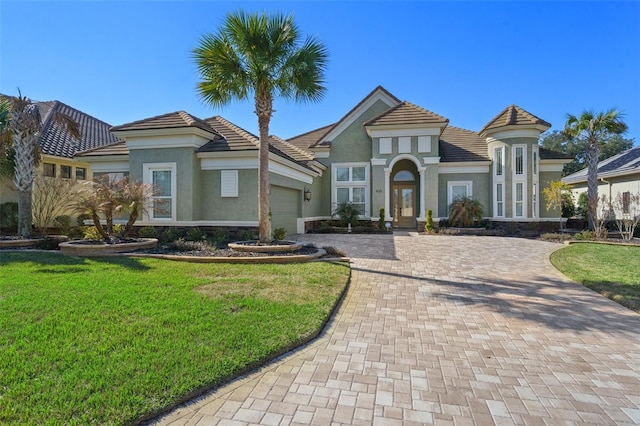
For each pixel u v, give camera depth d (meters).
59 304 5.74
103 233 11.92
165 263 9.44
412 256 12.07
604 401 3.46
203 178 15.55
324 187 24.81
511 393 3.60
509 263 10.84
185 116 15.67
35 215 18.20
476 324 5.64
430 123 21.53
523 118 21.16
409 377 3.92
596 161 19.97
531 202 20.95
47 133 20.45
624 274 9.12
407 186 24.72
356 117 24.48
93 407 3.10
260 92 11.23
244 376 3.89
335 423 3.08
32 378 3.54
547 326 5.56
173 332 4.74
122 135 15.18
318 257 10.83
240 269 8.86
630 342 4.94
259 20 10.44
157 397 3.29
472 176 22.81
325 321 5.62
